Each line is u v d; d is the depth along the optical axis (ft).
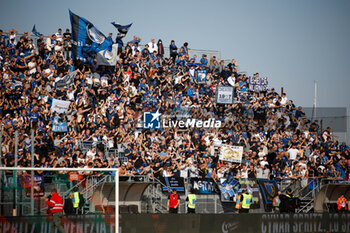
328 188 115.34
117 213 71.41
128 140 119.96
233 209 110.52
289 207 107.96
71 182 84.94
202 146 124.06
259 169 121.08
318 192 115.96
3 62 123.54
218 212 109.09
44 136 108.99
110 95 130.11
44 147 103.76
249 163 123.54
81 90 126.00
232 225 98.43
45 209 79.00
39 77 125.70
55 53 132.77
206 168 115.75
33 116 110.42
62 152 107.14
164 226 93.30
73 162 103.76
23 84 120.88
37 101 116.37
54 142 110.83
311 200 118.62
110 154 116.78
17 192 77.46
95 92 130.31
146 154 114.11
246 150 132.98
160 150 116.57
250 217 99.91
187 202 104.12
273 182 116.16
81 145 114.42
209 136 128.06
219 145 126.93
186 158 118.83
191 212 102.17
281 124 143.74
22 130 103.60
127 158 115.96
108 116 123.95
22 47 128.47
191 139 128.06
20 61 125.59
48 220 74.95
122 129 121.19
